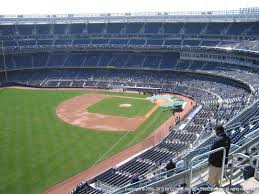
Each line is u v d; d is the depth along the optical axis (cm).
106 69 11050
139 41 11231
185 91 9044
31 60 11412
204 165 1342
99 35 11794
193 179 1271
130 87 9912
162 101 8350
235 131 2500
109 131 6006
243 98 6712
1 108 7600
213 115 5953
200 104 7681
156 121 6656
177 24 11150
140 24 11631
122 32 11662
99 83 10394
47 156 4756
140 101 8450
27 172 4244
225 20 10331
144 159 4316
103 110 7556
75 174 4219
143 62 10856
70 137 5622
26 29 11938
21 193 3741
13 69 10956
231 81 8612
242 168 1054
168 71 10312
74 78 10831
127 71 10862
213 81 9206
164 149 4562
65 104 8106
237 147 1402
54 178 4103
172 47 10462
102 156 4806
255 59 8438
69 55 11631
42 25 12088
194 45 10300
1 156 4728
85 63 11275
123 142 5419
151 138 5578
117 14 11956
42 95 9131
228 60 9362
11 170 4291
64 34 11956
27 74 11131
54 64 11375
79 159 4678
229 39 9950
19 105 7919
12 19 11888
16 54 11388
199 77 9681
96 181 3906
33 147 5100
